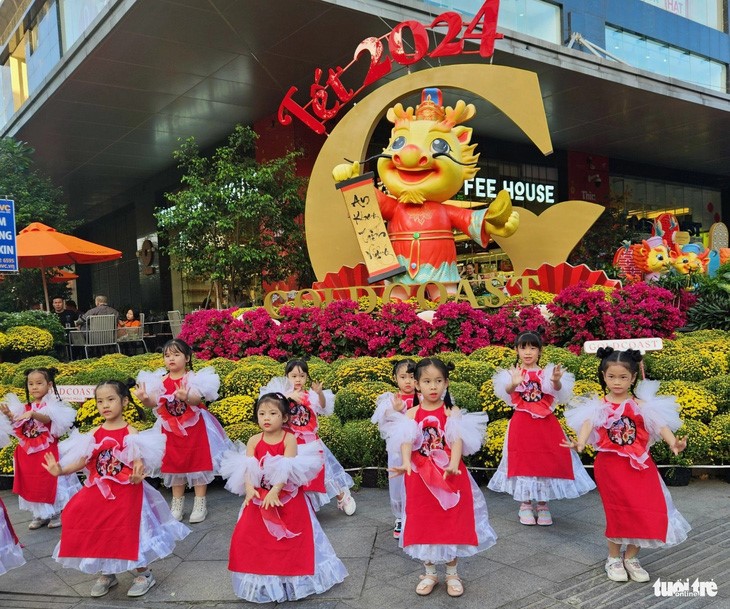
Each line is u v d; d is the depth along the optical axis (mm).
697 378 6891
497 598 3512
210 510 5234
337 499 5121
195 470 4883
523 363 4754
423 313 9125
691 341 8508
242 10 11695
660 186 27438
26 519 5324
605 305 8258
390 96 11211
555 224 10953
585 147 22453
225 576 3945
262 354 8875
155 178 22938
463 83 10805
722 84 24000
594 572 3785
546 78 15750
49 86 14945
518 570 3852
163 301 23453
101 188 24250
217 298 15609
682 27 22266
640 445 3631
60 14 16172
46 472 4965
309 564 3529
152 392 4820
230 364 7707
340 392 6422
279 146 17125
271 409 3607
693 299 11094
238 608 3541
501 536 4402
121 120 16844
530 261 11164
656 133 20797
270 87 15422
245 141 14719
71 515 3650
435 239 10477
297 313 8992
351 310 8938
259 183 13914
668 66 22000
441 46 10891
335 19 12312
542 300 9781
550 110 18156
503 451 4863
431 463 3602
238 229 14297
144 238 24172
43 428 5031
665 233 15711
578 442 3678
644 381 3945
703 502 4914
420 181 10398
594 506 4980
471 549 3543
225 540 4543
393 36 11031
